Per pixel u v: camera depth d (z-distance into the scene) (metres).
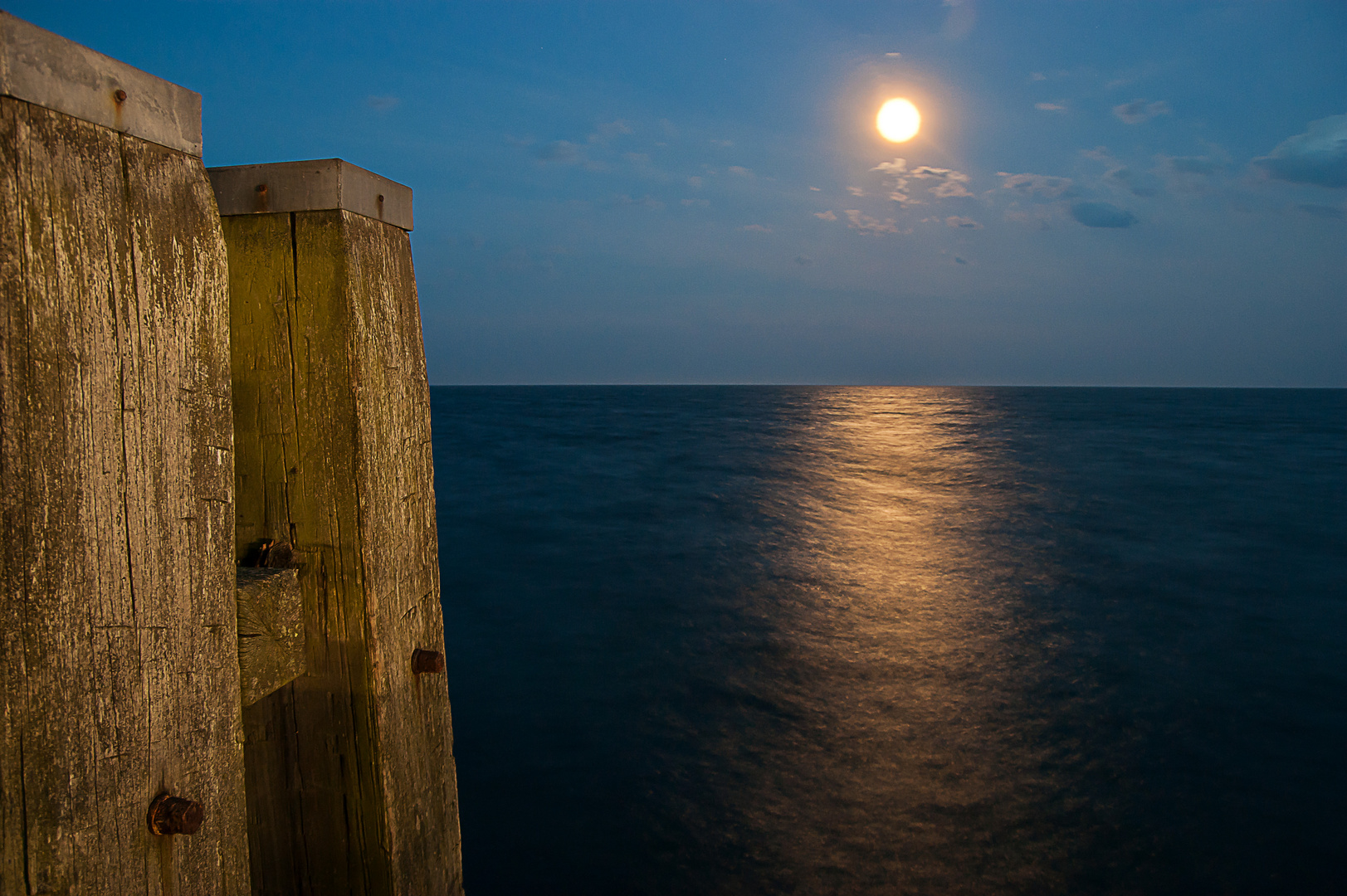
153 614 1.05
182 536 1.10
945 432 37.31
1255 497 17.55
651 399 87.69
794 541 12.59
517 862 4.36
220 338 1.16
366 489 1.49
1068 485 19.31
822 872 4.30
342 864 1.54
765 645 7.65
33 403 0.89
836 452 27.39
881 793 5.04
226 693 1.19
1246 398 101.00
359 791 1.52
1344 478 20.72
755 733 5.81
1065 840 4.60
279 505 1.49
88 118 0.95
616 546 12.09
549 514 14.77
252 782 1.54
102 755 0.98
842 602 9.15
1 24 0.84
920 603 9.16
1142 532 13.59
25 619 0.89
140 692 1.04
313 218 1.46
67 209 0.92
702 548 12.04
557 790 5.05
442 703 1.78
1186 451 27.88
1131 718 6.13
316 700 1.50
